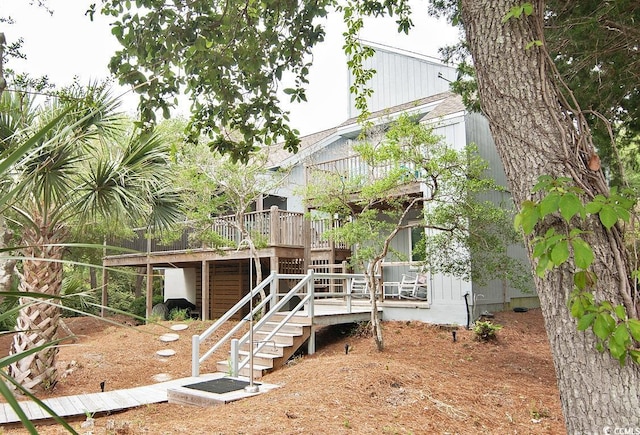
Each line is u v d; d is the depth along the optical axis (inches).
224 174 478.3
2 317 58.9
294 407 221.5
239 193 490.0
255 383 289.4
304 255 550.9
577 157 103.0
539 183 96.3
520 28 109.7
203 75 219.3
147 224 362.0
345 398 233.6
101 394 292.4
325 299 568.1
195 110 233.8
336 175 405.1
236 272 669.9
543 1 112.0
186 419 227.1
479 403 248.1
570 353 97.5
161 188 353.4
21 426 232.8
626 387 92.0
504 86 109.5
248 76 229.9
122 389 313.7
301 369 317.4
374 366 290.0
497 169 502.6
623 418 91.2
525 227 93.0
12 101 256.4
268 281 411.2
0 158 56.1
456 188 349.1
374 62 693.3
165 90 211.6
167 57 203.0
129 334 515.5
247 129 235.9
